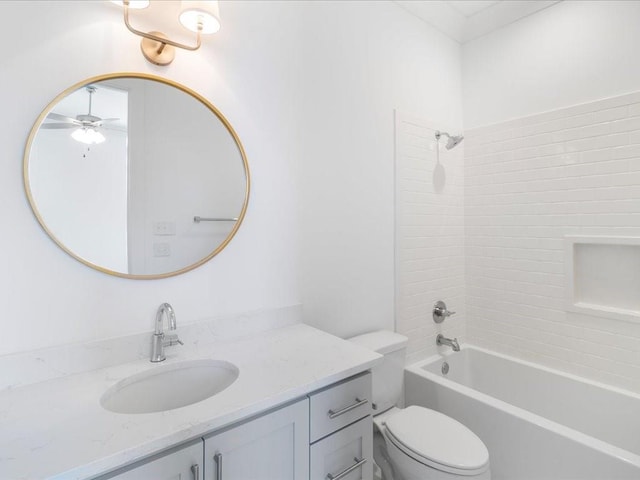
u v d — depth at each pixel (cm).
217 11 119
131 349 117
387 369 172
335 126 177
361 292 189
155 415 82
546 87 210
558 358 204
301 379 101
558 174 203
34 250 103
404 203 209
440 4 214
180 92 129
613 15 185
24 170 101
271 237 154
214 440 83
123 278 118
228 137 141
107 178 115
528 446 148
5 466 65
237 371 109
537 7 211
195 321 132
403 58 211
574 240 196
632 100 177
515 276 223
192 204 132
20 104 101
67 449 70
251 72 147
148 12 122
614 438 175
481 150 240
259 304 151
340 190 179
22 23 101
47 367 103
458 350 221
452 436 134
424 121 222
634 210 177
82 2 110
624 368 180
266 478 93
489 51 237
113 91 116
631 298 181
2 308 99
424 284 221
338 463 111
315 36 169
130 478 72
